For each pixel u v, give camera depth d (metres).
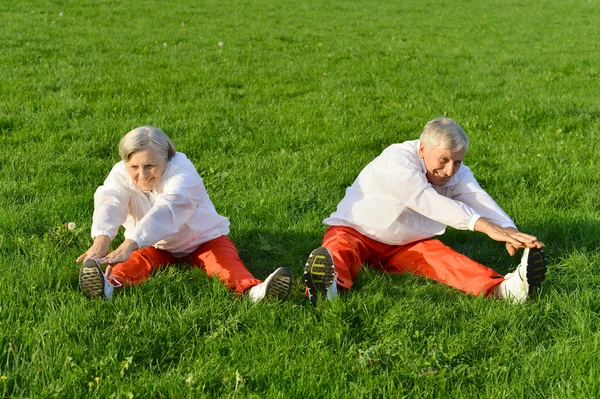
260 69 11.55
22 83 9.43
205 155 6.61
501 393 2.86
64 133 7.10
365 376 2.96
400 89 10.20
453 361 3.11
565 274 4.10
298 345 3.19
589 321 3.43
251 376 2.95
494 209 4.05
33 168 5.95
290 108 8.68
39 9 18.59
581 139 7.32
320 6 23.75
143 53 12.88
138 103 8.54
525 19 21.34
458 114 8.57
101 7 19.97
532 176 5.98
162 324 3.32
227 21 18.80
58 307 3.47
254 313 3.43
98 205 3.87
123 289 3.65
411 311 3.47
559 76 11.52
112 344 3.12
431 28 18.94
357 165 6.37
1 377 2.83
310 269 3.52
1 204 5.07
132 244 3.56
